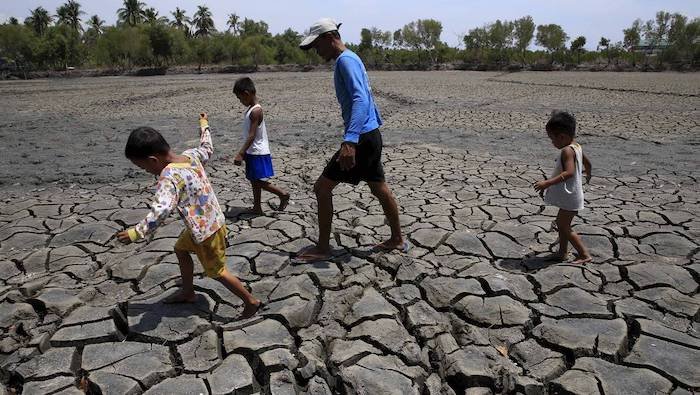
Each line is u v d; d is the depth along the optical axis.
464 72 56.56
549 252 4.82
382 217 5.93
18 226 5.83
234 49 66.44
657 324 3.53
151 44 61.47
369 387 2.99
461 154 10.09
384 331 3.49
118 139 12.92
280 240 5.11
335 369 3.18
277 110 19.52
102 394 2.93
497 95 24.58
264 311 3.71
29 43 56.47
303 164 9.39
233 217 5.99
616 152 10.31
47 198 7.14
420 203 6.57
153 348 3.34
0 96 27.80
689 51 54.34
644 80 36.22
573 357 3.27
